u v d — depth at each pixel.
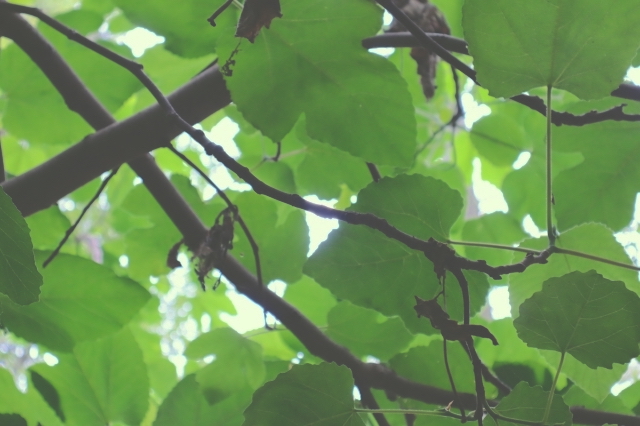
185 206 1.90
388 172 2.04
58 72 1.87
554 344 1.62
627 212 1.90
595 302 1.60
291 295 2.03
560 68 1.61
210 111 1.83
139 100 2.10
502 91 1.63
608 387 1.73
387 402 1.93
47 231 1.92
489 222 2.06
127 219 2.27
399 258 1.72
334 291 1.73
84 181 1.83
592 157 1.90
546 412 1.60
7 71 1.94
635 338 1.60
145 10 1.80
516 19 1.59
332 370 1.61
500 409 1.61
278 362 1.90
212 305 2.38
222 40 1.71
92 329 1.80
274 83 1.73
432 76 1.90
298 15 1.70
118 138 1.81
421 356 1.85
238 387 1.84
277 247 1.96
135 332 2.15
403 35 1.81
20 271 1.55
